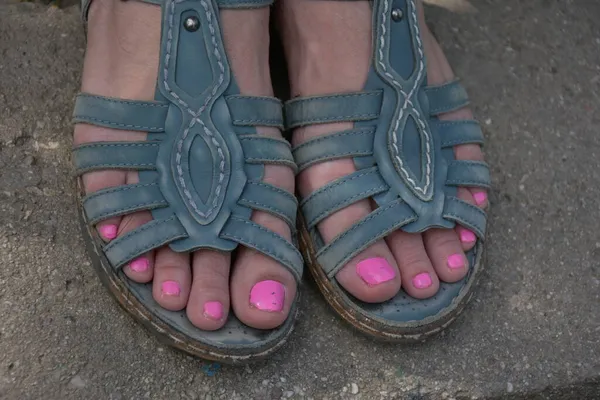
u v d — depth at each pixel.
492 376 0.81
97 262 0.78
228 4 0.79
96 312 0.79
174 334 0.77
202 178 0.77
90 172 0.78
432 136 0.81
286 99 0.87
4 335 0.78
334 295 0.79
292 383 0.79
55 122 0.84
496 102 0.90
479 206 0.82
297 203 0.80
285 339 0.78
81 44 0.87
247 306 0.77
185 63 0.78
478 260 0.81
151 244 0.77
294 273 0.78
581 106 0.91
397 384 0.80
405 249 0.80
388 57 0.81
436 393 0.80
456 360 0.81
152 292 0.77
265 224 0.78
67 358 0.78
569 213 0.87
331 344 0.80
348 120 0.80
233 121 0.78
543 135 0.90
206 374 0.79
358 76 0.81
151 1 0.79
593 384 0.83
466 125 0.83
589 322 0.84
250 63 0.80
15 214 0.81
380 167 0.80
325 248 0.79
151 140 0.78
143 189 0.77
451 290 0.80
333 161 0.80
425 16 0.93
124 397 0.78
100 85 0.79
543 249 0.85
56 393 0.77
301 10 0.82
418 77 0.81
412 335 0.79
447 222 0.80
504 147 0.89
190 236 0.77
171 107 0.78
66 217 0.81
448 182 0.81
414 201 0.79
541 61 0.93
